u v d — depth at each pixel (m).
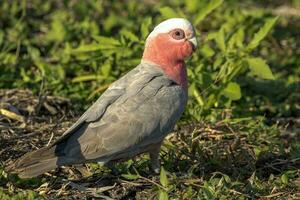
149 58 11.08
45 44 16.64
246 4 20.17
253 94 14.69
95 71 14.56
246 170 11.21
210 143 12.02
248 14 17.61
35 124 12.73
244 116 13.53
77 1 19.67
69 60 15.21
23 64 15.43
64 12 18.36
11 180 10.47
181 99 10.78
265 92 14.73
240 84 14.64
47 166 9.91
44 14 18.67
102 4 19.45
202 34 17.66
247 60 13.41
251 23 17.31
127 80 10.67
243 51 13.73
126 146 10.29
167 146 11.58
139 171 11.06
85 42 16.75
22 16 17.30
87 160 10.18
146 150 10.66
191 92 13.25
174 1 19.45
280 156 11.84
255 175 10.86
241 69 13.26
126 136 10.26
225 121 12.64
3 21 17.92
